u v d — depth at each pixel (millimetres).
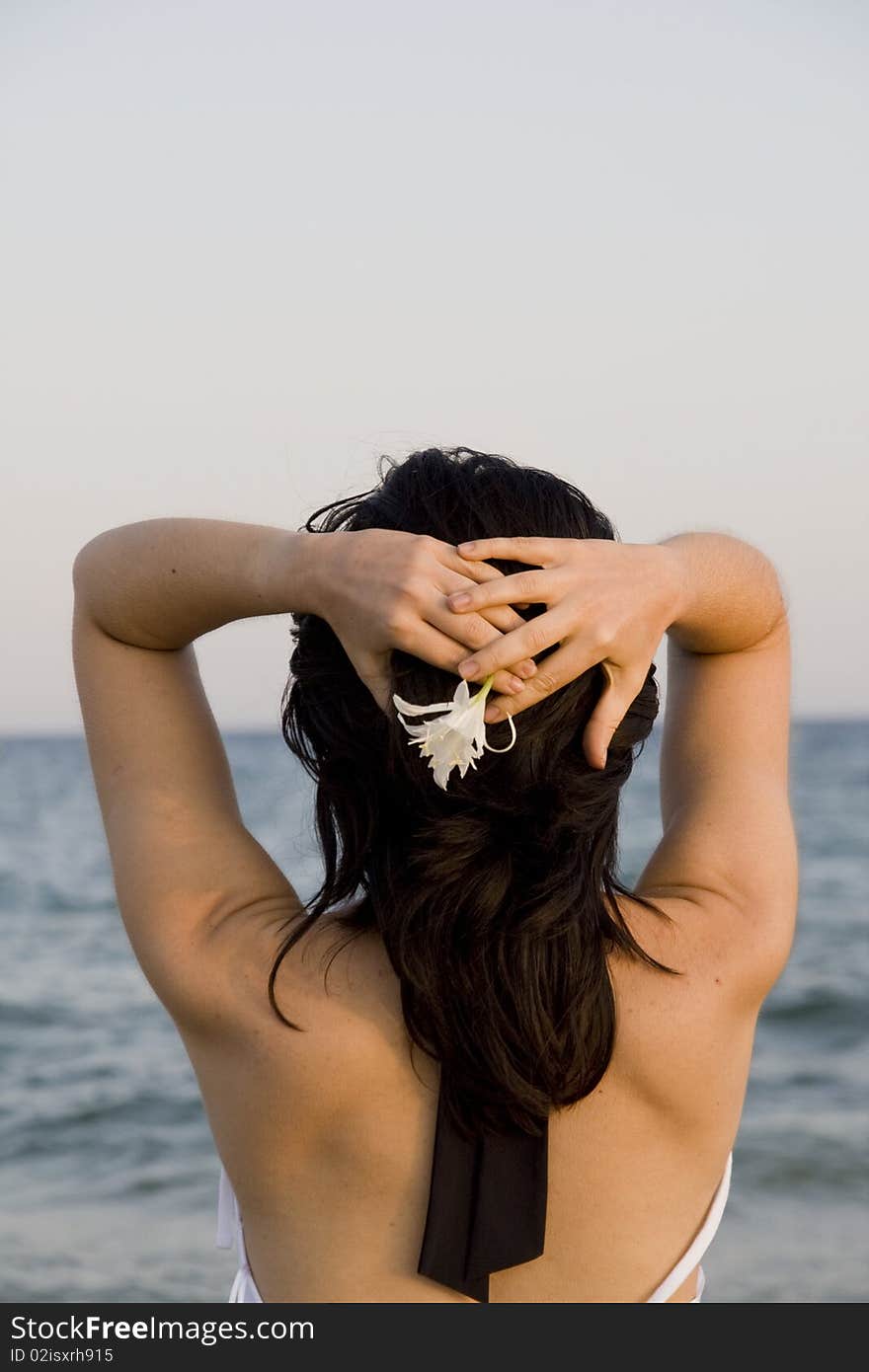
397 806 1177
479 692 1063
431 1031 1140
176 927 1215
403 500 1207
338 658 1199
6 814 39031
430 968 1133
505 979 1127
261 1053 1180
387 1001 1181
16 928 19531
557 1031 1137
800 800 35375
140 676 1322
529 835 1152
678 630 1343
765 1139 8742
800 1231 6980
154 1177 8539
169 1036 12656
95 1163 8898
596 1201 1193
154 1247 7074
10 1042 12523
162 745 1308
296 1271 1217
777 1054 11148
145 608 1276
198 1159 8953
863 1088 10016
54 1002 14195
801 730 77562
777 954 1228
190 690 1351
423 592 1070
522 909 1144
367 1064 1172
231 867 1257
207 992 1190
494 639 1064
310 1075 1171
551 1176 1188
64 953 17328
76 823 36094
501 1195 1177
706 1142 1220
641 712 1232
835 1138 8695
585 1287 1194
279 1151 1201
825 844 26656
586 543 1128
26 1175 8641
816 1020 12234
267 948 1201
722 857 1286
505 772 1137
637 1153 1195
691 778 1379
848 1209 7320
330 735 1198
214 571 1222
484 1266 1166
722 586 1289
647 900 1249
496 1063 1132
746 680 1401
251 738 70375
